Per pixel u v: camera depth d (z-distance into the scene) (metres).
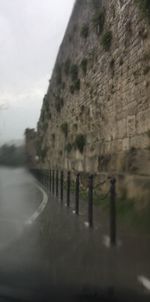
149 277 6.27
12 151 64.19
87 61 25.52
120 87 17.66
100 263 7.20
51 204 19.47
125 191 9.58
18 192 28.50
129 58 16.31
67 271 6.67
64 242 9.64
